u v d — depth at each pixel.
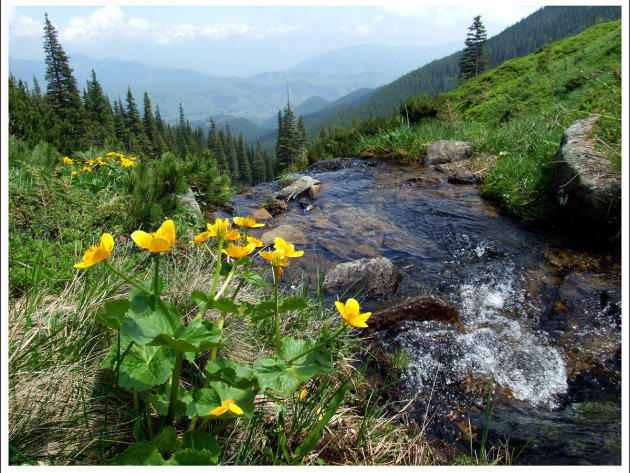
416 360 2.48
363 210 5.61
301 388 2.04
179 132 96.81
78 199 3.39
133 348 1.39
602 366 2.41
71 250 2.70
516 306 3.16
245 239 1.77
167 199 4.12
